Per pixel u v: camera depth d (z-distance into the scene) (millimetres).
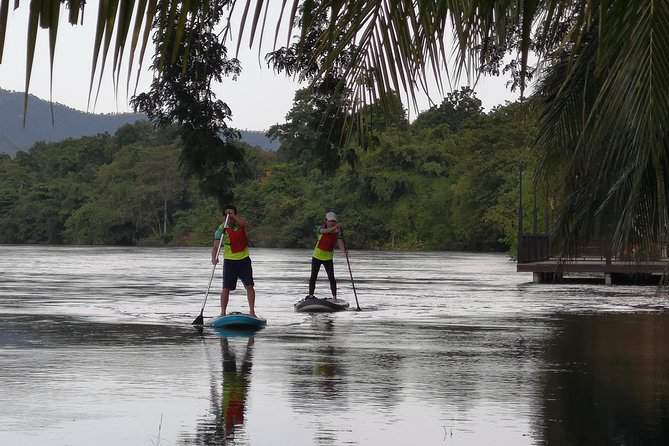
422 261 73250
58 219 145500
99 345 15492
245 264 19469
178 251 100625
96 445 7723
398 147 116188
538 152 10570
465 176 106625
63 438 8000
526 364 13398
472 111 122562
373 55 4344
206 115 22156
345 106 4691
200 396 10297
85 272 48500
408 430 8445
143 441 7898
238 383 11312
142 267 55969
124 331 17922
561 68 9672
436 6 4156
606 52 4668
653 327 19625
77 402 9852
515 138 101312
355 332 18000
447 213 115688
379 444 7836
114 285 35719
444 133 118938
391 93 4457
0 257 76438
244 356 14055
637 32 4773
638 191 9945
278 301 26812
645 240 10617
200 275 44969
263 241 124312
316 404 9836
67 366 12812
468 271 53281
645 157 6211
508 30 4289
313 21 3750
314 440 7988
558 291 33625
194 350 14797
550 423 8836
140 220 137750
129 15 2744
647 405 9891
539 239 44531
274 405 9750
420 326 19438
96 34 2711
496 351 15031
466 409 9594
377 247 118375
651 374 12398
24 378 11625
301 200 123312
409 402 10000
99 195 143250
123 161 142875
